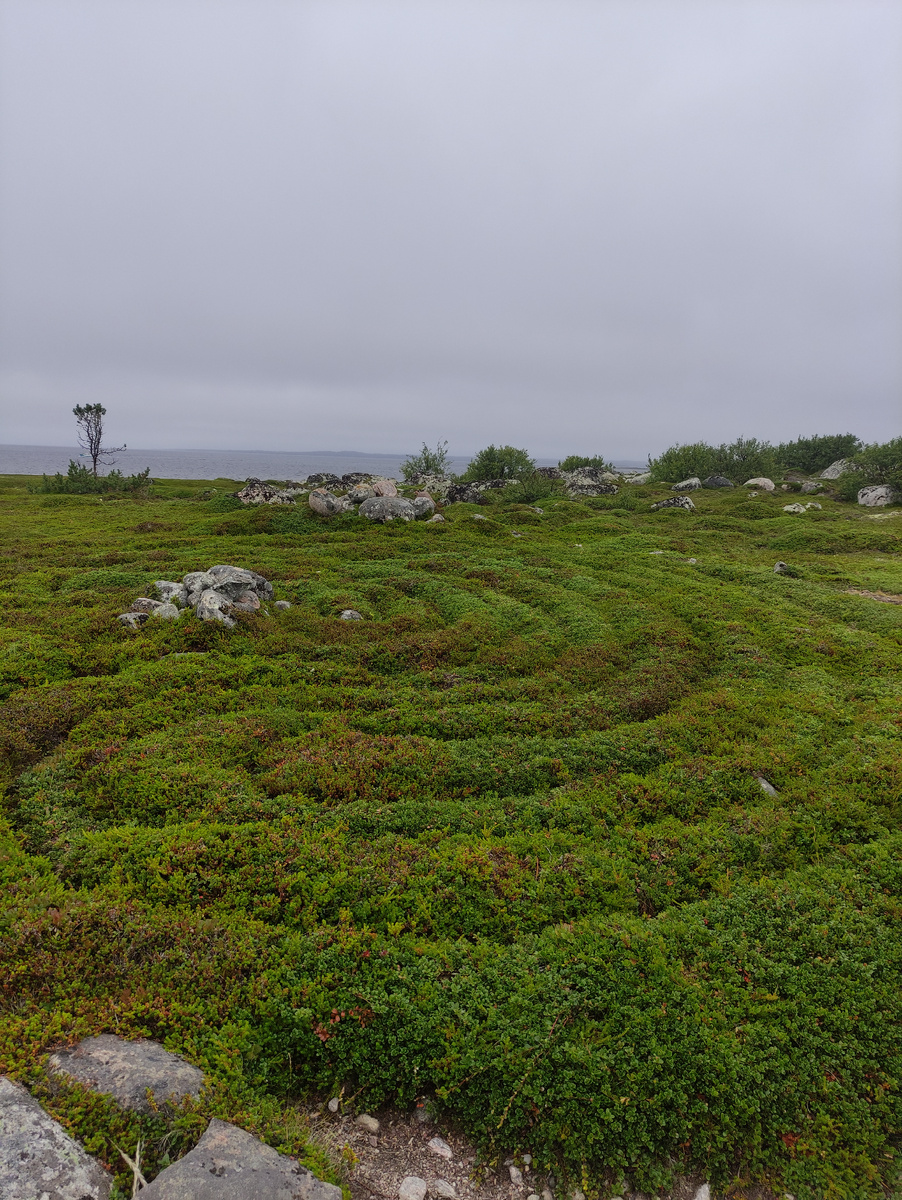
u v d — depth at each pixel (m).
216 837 9.31
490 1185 5.95
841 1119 6.41
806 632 20.00
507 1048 6.59
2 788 10.73
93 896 8.05
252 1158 5.15
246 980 7.13
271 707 14.21
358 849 9.50
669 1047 6.72
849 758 12.41
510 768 11.99
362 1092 6.58
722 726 14.01
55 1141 4.95
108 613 19.31
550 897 8.83
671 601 23.42
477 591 24.80
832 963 7.77
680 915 8.56
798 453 79.94
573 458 86.94
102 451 75.19
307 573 26.42
